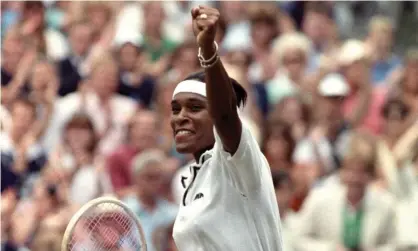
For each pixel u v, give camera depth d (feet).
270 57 116.57
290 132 99.04
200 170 50.29
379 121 110.01
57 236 84.17
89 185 94.99
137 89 109.09
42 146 101.09
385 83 118.01
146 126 97.60
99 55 109.81
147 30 118.52
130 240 54.24
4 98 105.50
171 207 90.22
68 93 107.65
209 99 46.29
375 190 89.71
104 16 118.62
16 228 88.99
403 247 88.69
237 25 121.39
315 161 103.14
